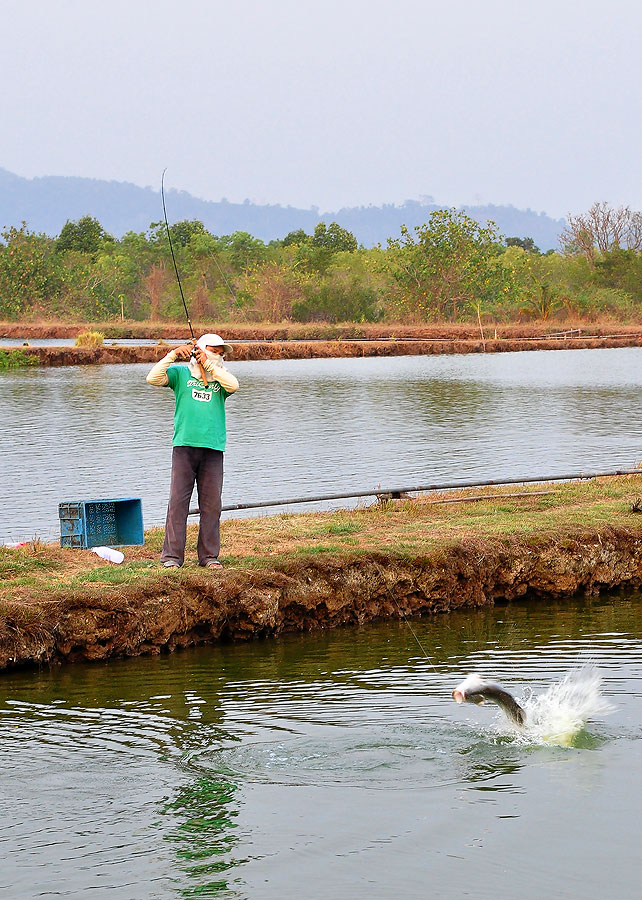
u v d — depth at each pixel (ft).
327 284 355.36
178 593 48.52
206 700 41.91
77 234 470.80
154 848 30.68
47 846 30.76
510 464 95.35
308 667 45.98
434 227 357.82
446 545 56.29
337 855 30.27
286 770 35.37
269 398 156.76
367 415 135.03
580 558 58.34
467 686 36.70
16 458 98.89
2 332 316.81
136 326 323.57
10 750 37.01
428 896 28.22
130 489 83.56
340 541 57.16
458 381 188.75
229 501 78.48
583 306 364.38
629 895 28.27
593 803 33.04
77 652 46.34
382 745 37.24
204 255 414.00
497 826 31.73
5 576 49.62
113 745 37.45
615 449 104.88
